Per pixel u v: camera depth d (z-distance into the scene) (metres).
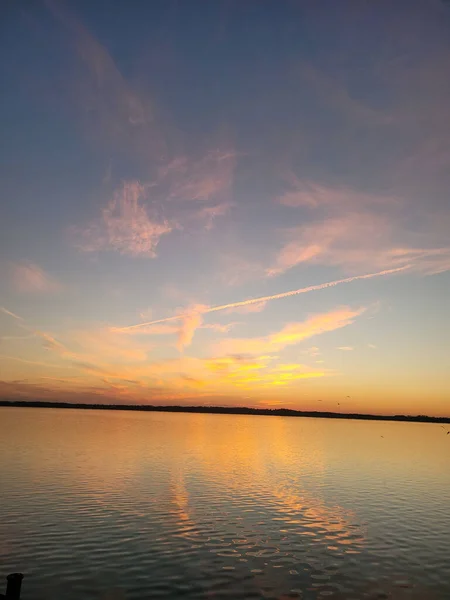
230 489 43.75
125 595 19.94
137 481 45.50
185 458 67.06
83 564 23.12
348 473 57.88
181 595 20.14
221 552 25.62
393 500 41.00
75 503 35.16
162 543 26.66
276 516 34.00
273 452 82.62
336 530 30.83
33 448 70.94
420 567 24.19
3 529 28.05
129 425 161.38
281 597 20.31
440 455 85.94
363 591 21.14
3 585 20.09
